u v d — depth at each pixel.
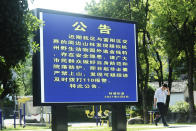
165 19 28.77
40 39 12.04
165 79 45.66
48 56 12.20
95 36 13.31
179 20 29.20
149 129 14.64
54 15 12.41
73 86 12.62
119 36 13.95
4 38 8.13
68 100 12.48
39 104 11.88
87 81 12.97
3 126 22.80
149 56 33.59
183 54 31.45
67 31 12.66
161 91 16.70
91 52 13.16
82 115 36.41
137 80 14.27
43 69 12.05
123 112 13.95
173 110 30.48
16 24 8.25
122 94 13.82
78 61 12.82
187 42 29.50
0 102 24.39
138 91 14.27
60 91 12.35
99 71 13.29
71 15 12.78
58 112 12.32
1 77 9.35
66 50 12.59
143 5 31.06
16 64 9.52
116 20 13.92
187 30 29.47
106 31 13.61
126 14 31.08
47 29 12.23
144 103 30.00
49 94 12.13
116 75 13.73
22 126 26.44
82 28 13.02
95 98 13.11
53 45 12.33
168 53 30.72
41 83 11.99
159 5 28.92
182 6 27.73
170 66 32.09
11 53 8.36
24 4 8.71
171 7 28.30
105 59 13.49
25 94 46.03
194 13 27.58
